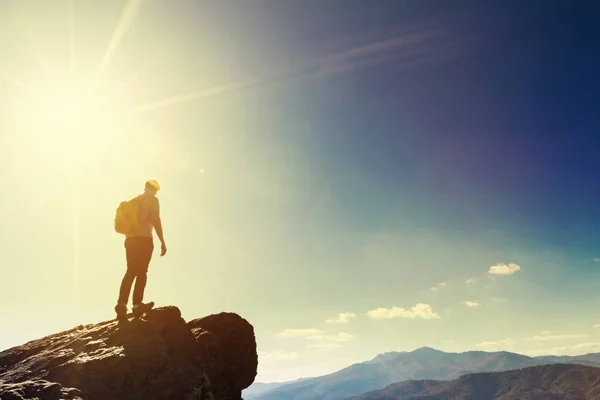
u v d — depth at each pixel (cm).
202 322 1229
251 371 1216
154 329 1062
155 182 1219
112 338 993
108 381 833
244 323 1264
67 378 818
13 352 1091
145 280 1182
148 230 1170
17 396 641
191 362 991
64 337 1112
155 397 844
